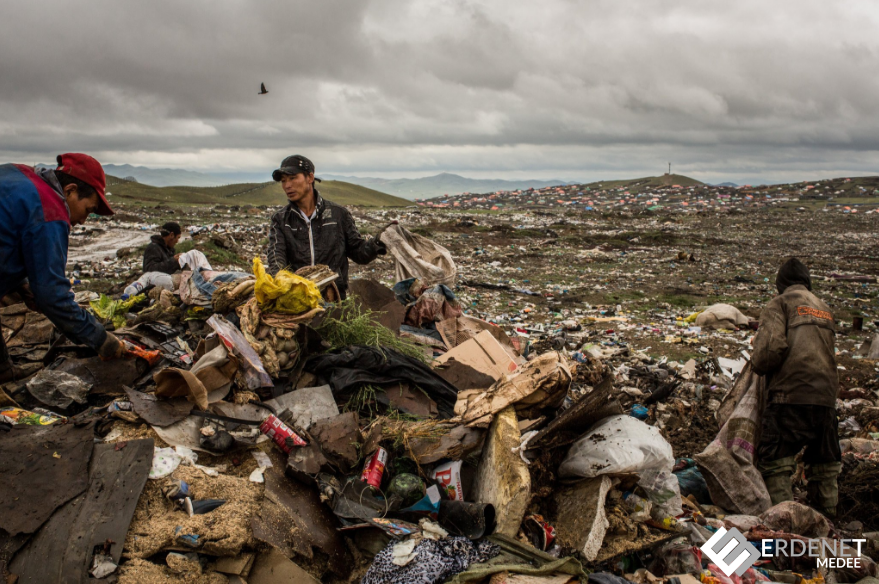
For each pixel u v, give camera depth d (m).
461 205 93.94
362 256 5.14
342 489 3.05
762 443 4.29
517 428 3.23
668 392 6.25
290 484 2.98
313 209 4.85
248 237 19.50
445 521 2.97
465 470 3.35
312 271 4.45
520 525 2.96
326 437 3.23
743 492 4.10
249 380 3.48
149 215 27.97
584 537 2.93
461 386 4.15
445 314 5.27
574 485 3.22
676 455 5.10
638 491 3.32
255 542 2.60
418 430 3.34
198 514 2.65
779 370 4.27
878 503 4.36
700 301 14.31
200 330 4.52
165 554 2.50
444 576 2.63
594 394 3.29
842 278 18.42
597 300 14.01
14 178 2.79
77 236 18.73
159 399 3.22
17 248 2.78
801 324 4.26
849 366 8.28
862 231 39.25
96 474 2.70
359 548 2.85
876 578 3.21
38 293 2.84
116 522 2.51
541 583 2.57
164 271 7.38
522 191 127.38
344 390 3.71
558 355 3.45
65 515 2.50
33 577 2.29
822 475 4.22
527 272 18.42
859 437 5.54
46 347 4.14
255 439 3.10
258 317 3.75
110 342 3.23
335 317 4.27
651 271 19.44
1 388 3.24
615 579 2.74
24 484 2.58
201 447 3.03
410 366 3.92
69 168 2.98
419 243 5.73
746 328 10.92
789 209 70.56
